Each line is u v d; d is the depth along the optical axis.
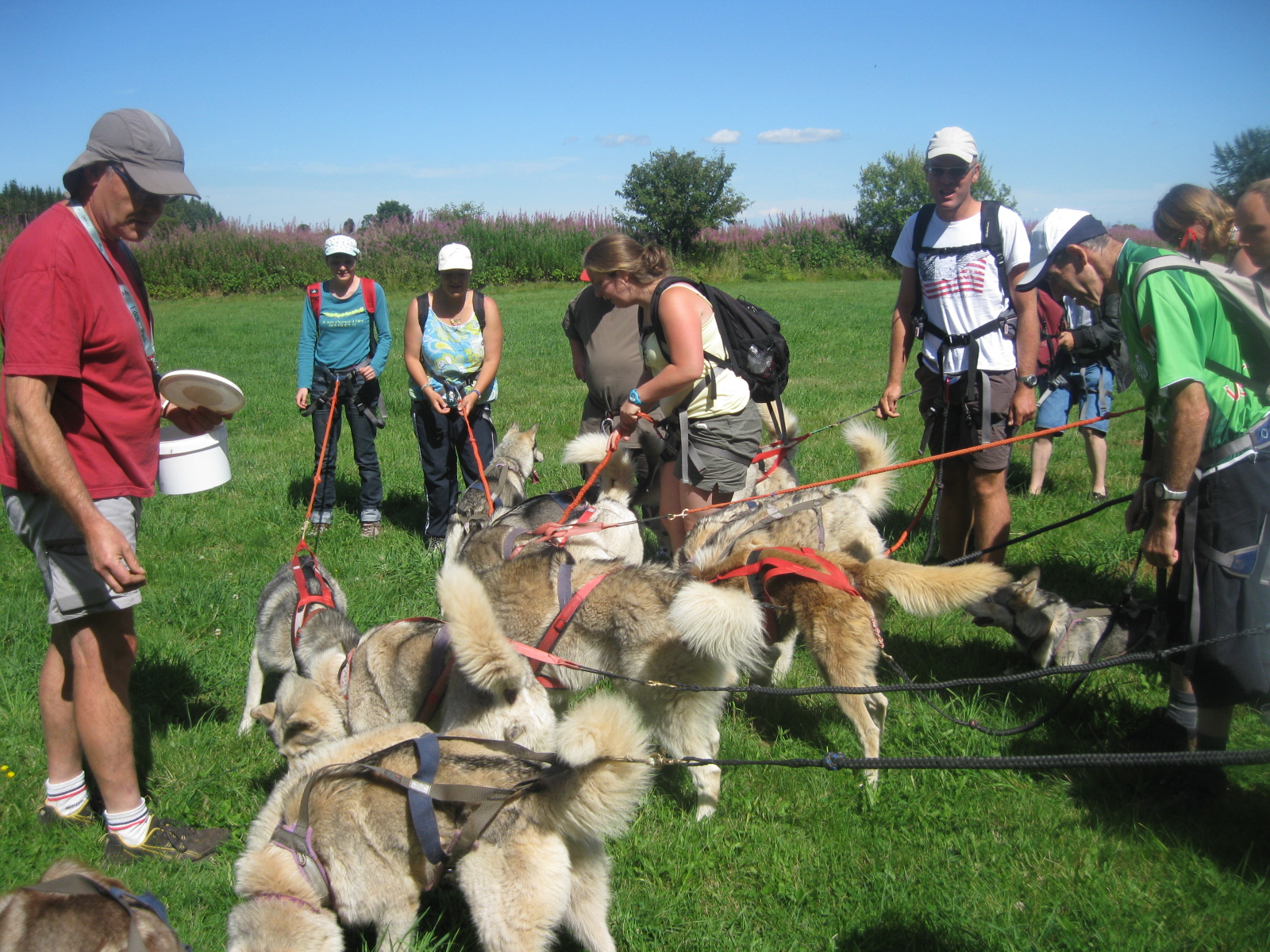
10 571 5.90
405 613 5.33
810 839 3.36
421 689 3.40
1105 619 4.42
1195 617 3.18
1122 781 3.56
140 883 3.10
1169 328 3.04
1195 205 3.50
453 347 6.23
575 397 11.13
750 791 3.66
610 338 5.30
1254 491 3.03
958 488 5.36
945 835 3.34
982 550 4.79
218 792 3.65
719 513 4.61
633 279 4.22
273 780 3.75
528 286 30.27
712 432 4.47
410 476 8.09
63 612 3.03
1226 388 3.07
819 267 35.50
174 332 18.80
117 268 3.03
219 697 4.46
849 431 4.93
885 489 4.80
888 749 3.96
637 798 2.54
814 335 16.67
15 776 3.62
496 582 3.80
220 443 3.60
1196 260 3.24
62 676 3.22
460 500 5.87
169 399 3.41
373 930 2.93
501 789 2.53
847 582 3.70
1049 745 3.89
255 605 5.36
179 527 6.70
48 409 2.81
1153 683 4.28
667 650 3.48
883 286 30.08
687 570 3.89
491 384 6.48
